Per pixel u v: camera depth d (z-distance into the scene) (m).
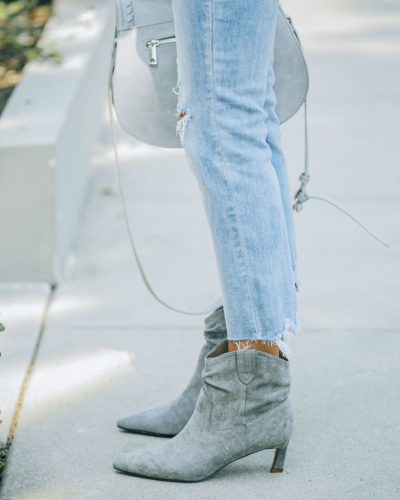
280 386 2.24
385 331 3.18
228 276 2.13
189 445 2.28
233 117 2.07
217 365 2.21
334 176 4.70
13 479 2.34
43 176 3.53
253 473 2.34
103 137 5.49
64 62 4.76
